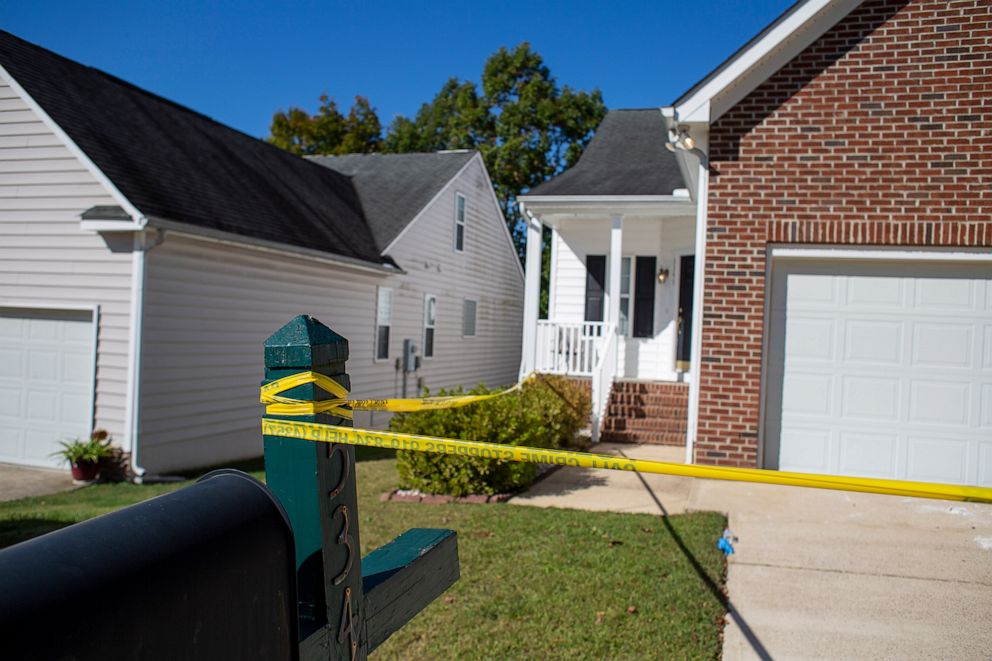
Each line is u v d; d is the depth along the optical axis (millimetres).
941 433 7484
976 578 4824
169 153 11516
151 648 1059
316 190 16047
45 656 916
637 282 13547
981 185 7164
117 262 9578
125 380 9516
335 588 1486
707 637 3842
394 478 8320
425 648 3688
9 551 992
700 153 7727
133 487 9055
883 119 7383
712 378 7746
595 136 14859
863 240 7426
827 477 1839
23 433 10195
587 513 6340
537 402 9133
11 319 10242
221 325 10922
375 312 15430
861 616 4219
